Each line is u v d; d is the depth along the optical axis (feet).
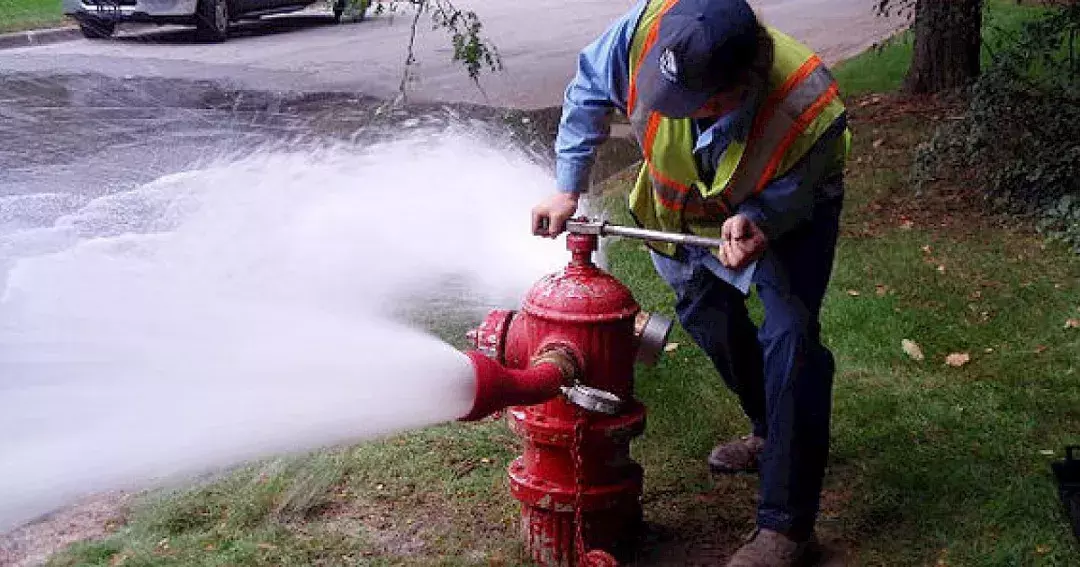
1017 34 23.45
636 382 14.80
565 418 10.00
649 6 9.73
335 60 43.65
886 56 36.27
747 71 8.85
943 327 16.33
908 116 28.17
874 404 13.91
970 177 23.16
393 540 11.21
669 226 10.71
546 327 9.90
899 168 24.36
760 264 10.19
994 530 11.07
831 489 12.13
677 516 11.71
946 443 12.91
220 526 11.40
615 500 10.27
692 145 9.85
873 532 11.24
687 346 15.88
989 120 21.63
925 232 20.66
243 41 49.70
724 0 8.89
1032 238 20.11
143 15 47.67
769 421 10.15
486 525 11.45
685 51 8.70
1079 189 20.84
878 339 15.99
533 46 47.70
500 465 12.69
